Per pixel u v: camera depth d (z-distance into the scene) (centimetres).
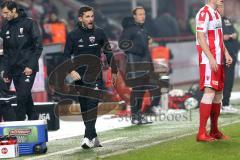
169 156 2559
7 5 3058
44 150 2858
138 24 3769
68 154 2800
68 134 3469
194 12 6750
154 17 6956
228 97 4056
